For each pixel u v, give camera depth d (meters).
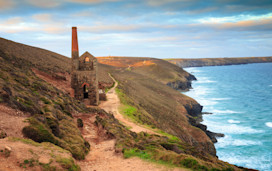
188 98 91.62
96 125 24.20
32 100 18.33
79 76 42.97
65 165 11.72
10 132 12.76
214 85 157.62
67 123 19.48
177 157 14.71
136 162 14.99
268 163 38.72
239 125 60.81
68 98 29.59
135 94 73.25
